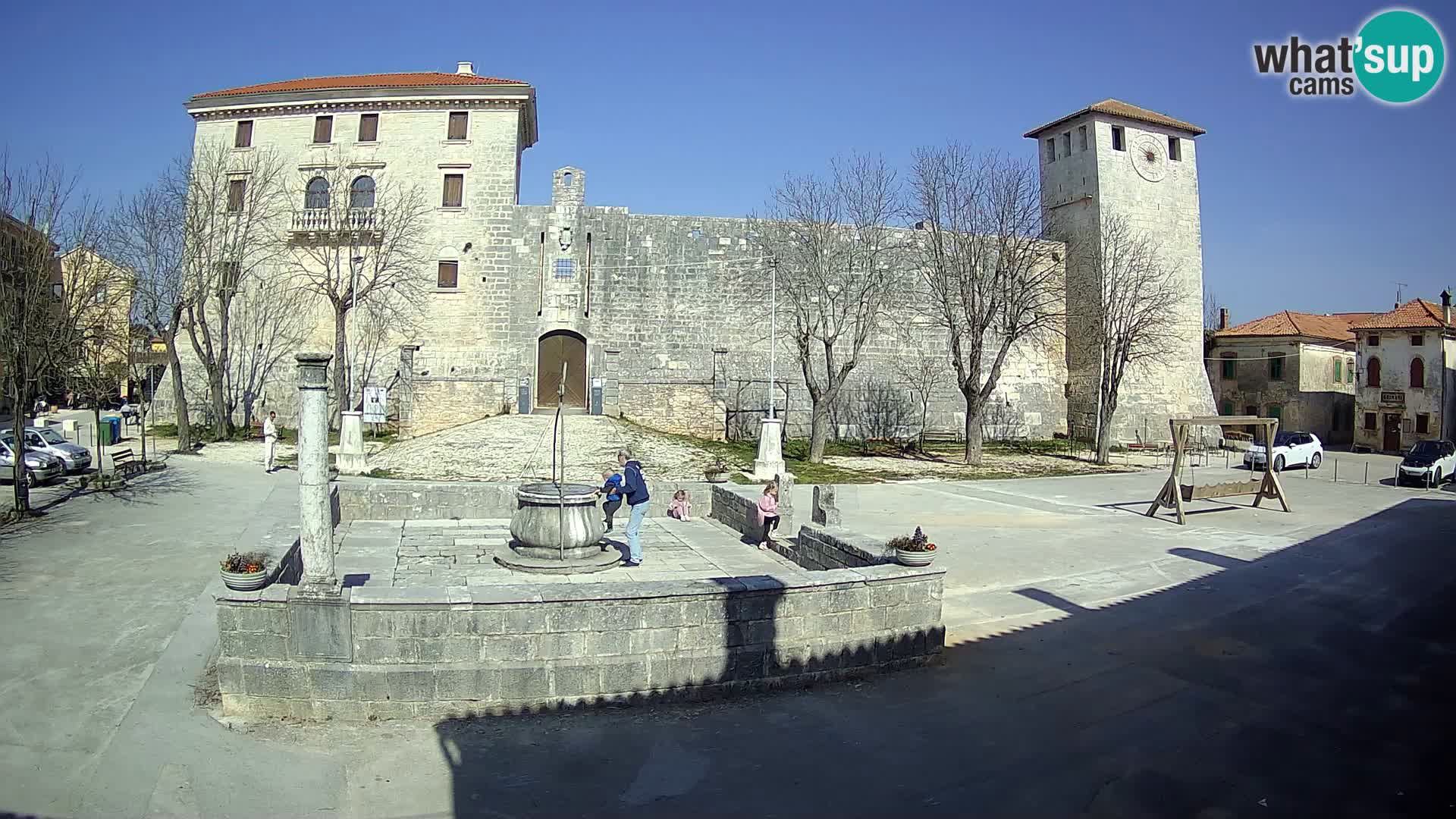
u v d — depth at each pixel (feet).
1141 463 124.98
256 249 128.88
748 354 134.62
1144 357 144.05
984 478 104.06
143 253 107.65
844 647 29.96
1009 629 37.14
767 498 46.52
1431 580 48.52
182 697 27.09
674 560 43.24
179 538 52.37
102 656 31.35
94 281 79.15
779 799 21.18
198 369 130.72
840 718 26.53
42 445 81.05
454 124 130.52
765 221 130.52
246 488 75.10
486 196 129.70
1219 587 46.39
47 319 63.16
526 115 140.87
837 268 121.80
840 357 139.54
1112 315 130.72
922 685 29.68
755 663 28.53
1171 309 143.74
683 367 132.67
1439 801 21.66
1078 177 152.56
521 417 110.11
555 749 23.86
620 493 48.57
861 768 23.00
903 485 94.94
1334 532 65.87
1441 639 36.52
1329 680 30.96
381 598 25.68
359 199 130.31
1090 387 148.46
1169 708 27.96
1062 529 65.98
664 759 23.36
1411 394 152.25
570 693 26.61
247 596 25.43
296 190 129.49
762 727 25.70
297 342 128.26
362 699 25.67
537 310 129.39
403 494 52.70
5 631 33.83
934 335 144.87
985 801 21.30
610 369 130.52
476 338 128.67
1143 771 23.16
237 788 21.40
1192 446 148.25
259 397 128.16
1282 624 38.83
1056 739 25.26
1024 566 51.03
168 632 34.19
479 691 26.00
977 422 117.60
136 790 21.25
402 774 22.24
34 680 28.86
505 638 26.18
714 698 27.96
